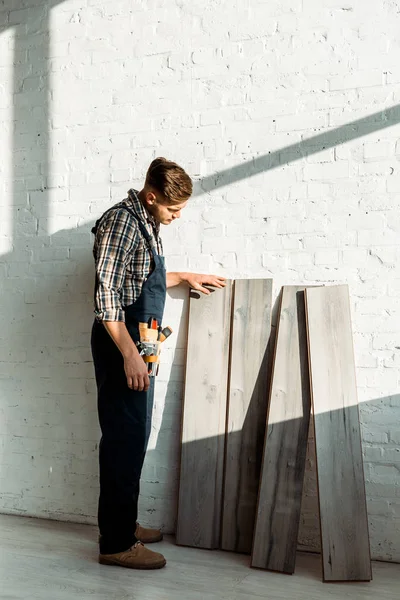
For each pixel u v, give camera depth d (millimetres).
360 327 2818
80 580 2457
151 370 2666
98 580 2457
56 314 3361
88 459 3256
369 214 2828
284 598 2291
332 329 2770
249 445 2873
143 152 3217
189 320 3057
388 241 2799
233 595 2312
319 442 2646
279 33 2984
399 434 2750
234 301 2996
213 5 3105
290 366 2809
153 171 2615
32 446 3381
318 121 2916
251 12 3037
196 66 3127
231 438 2902
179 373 3109
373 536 2758
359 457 2633
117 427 2602
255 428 2879
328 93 2902
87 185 3326
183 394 3084
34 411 3385
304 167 2932
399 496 2734
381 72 2822
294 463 2697
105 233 2557
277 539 2621
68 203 3361
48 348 3369
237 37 3059
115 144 3275
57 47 3410
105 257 2533
